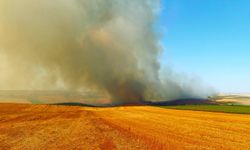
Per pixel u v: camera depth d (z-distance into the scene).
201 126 32.34
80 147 17.94
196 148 18.11
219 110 69.38
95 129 28.05
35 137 21.89
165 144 19.38
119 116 48.72
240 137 23.45
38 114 49.62
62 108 72.19
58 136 22.69
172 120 40.81
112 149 17.38
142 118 44.38
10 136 22.22
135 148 17.78
